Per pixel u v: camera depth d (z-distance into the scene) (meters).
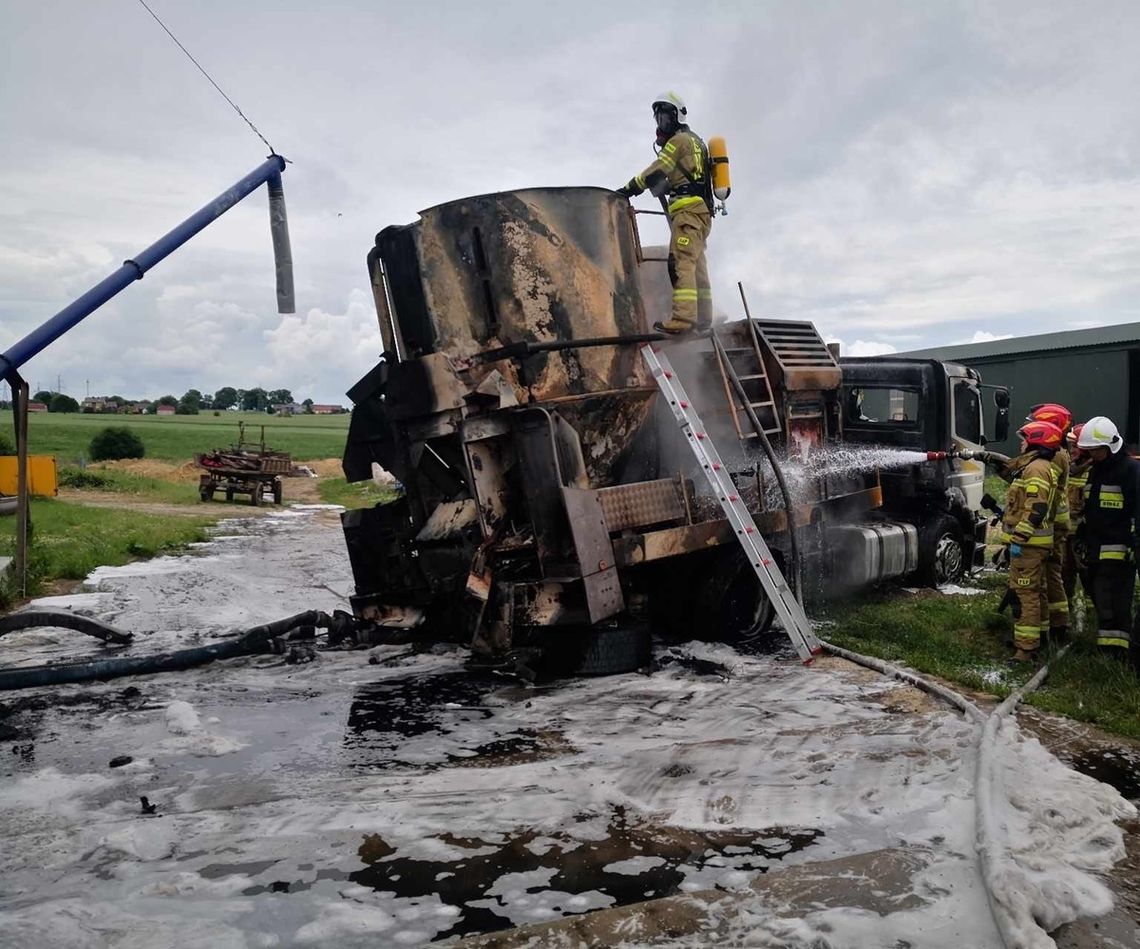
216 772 4.48
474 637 6.24
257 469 28.72
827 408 8.88
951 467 10.09
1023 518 6.48
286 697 5.96
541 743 4.84
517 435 6.12
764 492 7.75
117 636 7.75
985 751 4.20
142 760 4.66
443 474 7.12
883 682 5.93
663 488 6.77
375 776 4.37
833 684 5.89
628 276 7.07
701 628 7.22
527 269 6.64
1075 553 6.66
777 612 6.69
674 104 7.58
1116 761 4.45
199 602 9.99
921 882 3.17
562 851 3.51
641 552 6.46
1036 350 20.58
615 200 7.07
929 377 9.99
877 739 4.71
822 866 3.30
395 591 7.52
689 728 5.00
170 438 73.12
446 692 5.98
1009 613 7.90
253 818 3.84
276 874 3.35
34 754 4.82
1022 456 6.87
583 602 5.95
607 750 4.65
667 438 7.48
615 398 6.90
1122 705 5.29
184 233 9.01
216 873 3.36
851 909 2.99
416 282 6.87
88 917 3.00
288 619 7.64
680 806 3.90
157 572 12.48
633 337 6.94
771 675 6.16
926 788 4.01
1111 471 6.23
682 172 7.38
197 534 17.31
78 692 6.17
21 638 8.14
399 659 6.92
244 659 7.04
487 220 6.63
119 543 14.76
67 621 7.55
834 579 8.72
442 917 3.04
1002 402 11.15
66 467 32.62
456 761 4.59
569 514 5.88
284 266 9.70
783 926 2.88
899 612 8.22
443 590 7.02
